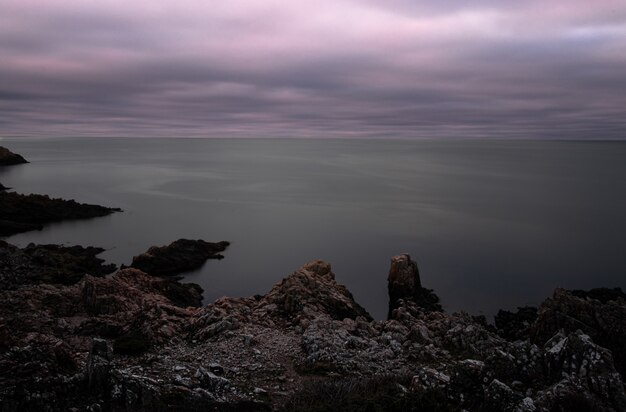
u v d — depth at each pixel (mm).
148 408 15273
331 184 138500
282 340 25531
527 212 91688
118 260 59438
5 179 145750
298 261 59375
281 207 98188
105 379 15906
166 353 23172
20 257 49219
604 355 17266
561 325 30188
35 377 15891
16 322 26578
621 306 30875
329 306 33406
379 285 50625
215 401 17141
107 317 29203
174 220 83875
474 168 198375
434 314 33312
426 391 15977
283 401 18125
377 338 26922
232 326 26594
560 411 15062
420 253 62156
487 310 43406
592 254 61344
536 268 55562
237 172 176125
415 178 156000
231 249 64500
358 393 17297
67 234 72250
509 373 17297
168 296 40938
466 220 83938
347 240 69438
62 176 155875
